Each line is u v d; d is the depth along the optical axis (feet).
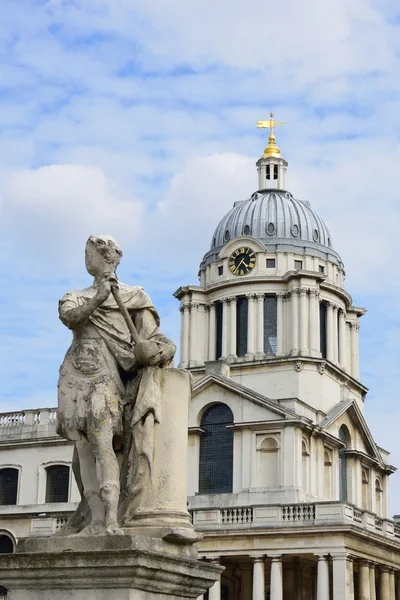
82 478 31.42
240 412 259.60
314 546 221.25
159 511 30.89
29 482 282.56
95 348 32.01
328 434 268.00
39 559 28.86
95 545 29.12
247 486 252.01
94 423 30.73
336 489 273.54
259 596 222.69
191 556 30.78
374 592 230.48
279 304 311.47
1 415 291.79
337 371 305.73
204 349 320.29
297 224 330.54
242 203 344.69
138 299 33.19
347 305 328.90
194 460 260.21
